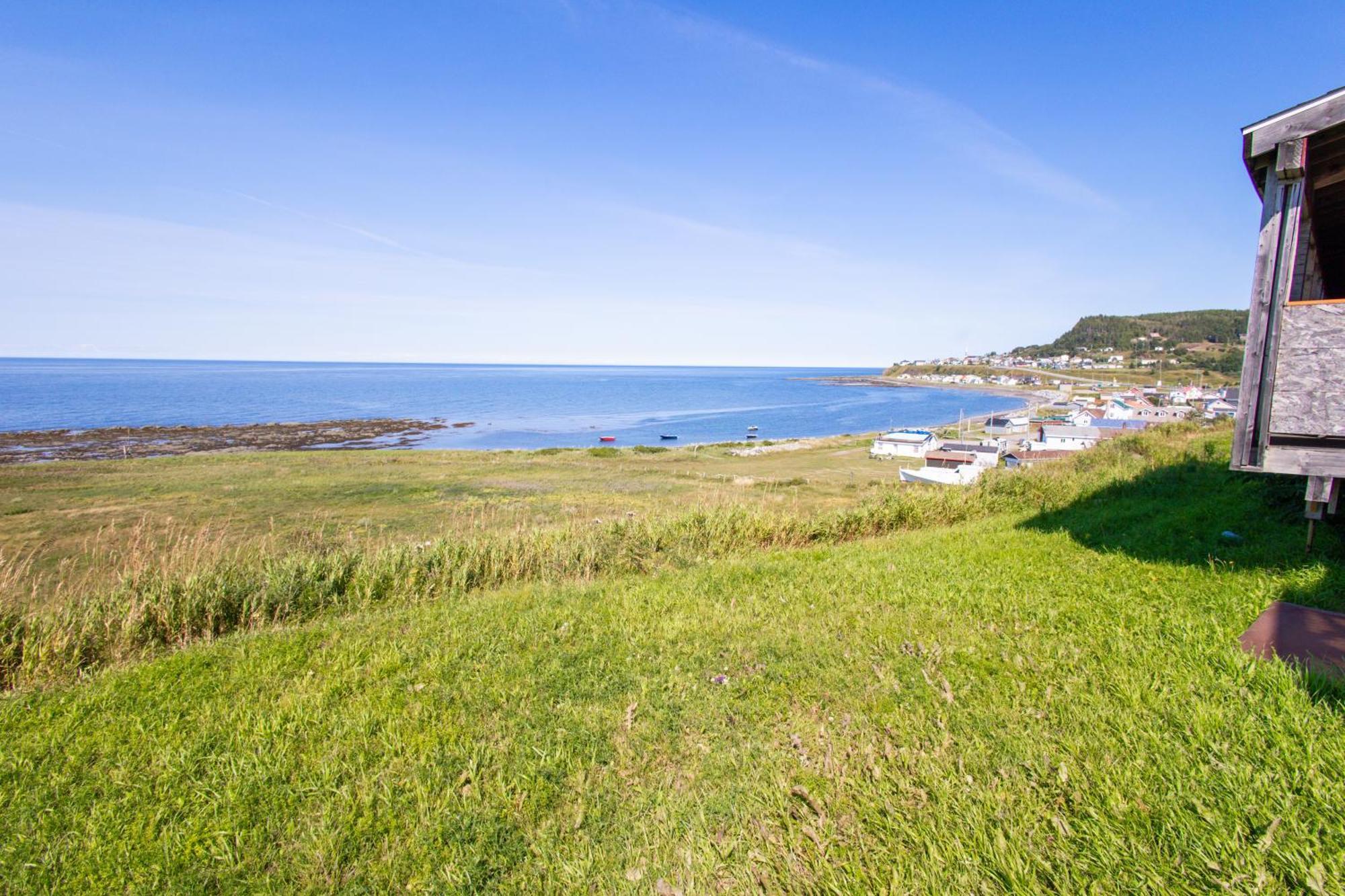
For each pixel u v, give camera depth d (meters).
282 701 4.05
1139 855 2.21
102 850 2.74
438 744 3.50
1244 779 2.53
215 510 22.31
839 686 3.92
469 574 7.75
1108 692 3.44
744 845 2.60
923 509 10.52
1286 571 5.33
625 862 2.62
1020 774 2.77
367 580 7.13
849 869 2.34
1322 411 4.35
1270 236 4.61
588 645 4.93
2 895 2.54
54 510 21.94
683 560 8.08
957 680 3.82
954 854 2.33
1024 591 5.51
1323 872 1.98
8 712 4.10
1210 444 14.73
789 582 6.48
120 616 5.95
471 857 2.67
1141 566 6.04
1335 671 3.34
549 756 3.37
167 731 3.73
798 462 46.69
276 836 2.84
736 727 3.58
